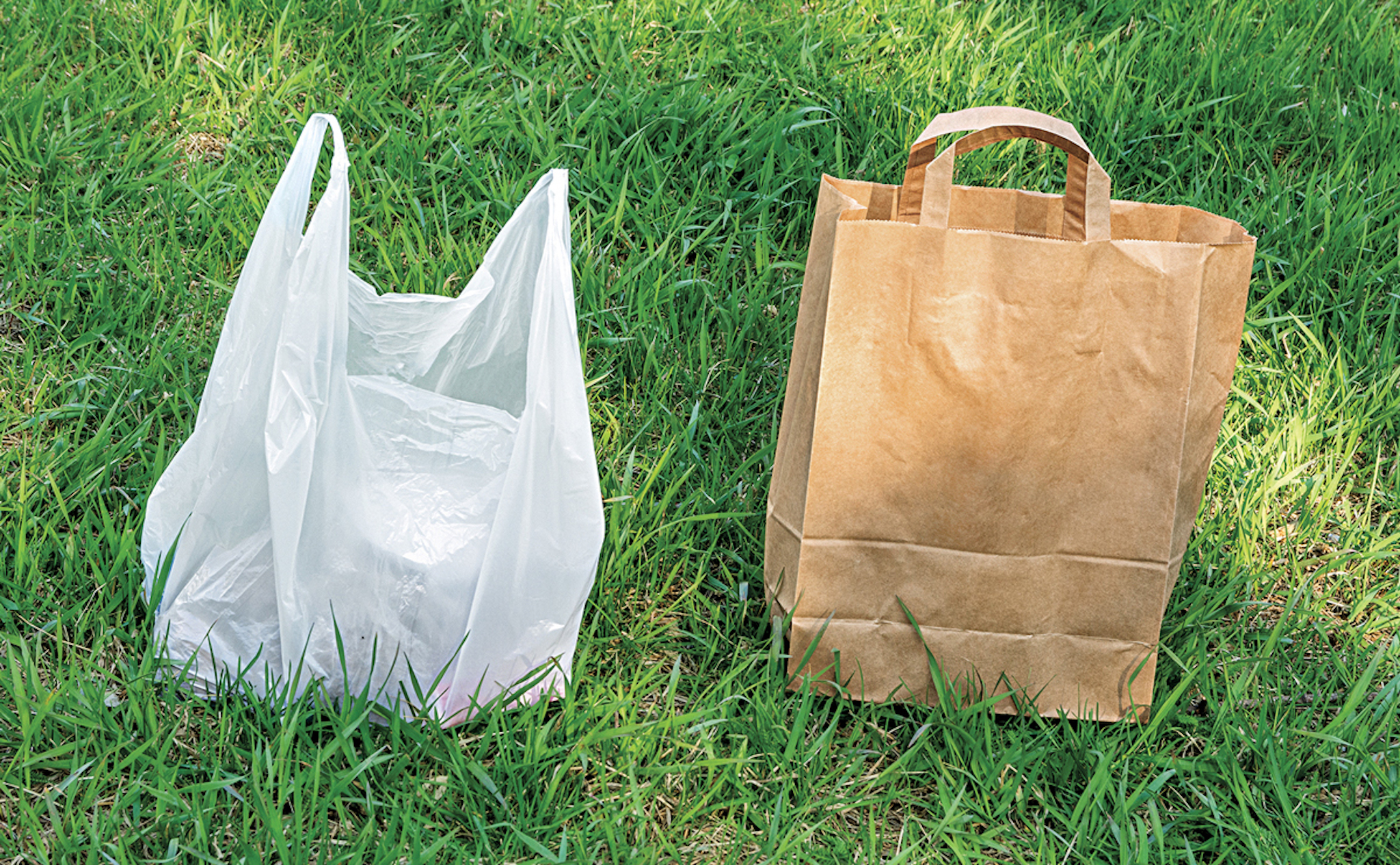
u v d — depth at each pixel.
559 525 1.45
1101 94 2.89
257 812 1.34
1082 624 1.59
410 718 1.54
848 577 1.57
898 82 2.90
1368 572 1.95
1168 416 1.49
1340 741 1.54
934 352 1.46
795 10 3.16
